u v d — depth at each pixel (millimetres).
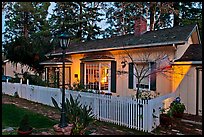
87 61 17094
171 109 9883
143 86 14125
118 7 32656
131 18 31500
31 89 15875
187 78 12047
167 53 12898
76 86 16375
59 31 33062
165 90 12945
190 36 13414
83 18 33688
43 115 10930
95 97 10641
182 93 12227
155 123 8844
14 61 24406
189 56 12359
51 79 19875
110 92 15898
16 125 8984
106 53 16625
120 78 15383
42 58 23188
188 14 29047
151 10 29141
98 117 10414
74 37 32844
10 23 36812
